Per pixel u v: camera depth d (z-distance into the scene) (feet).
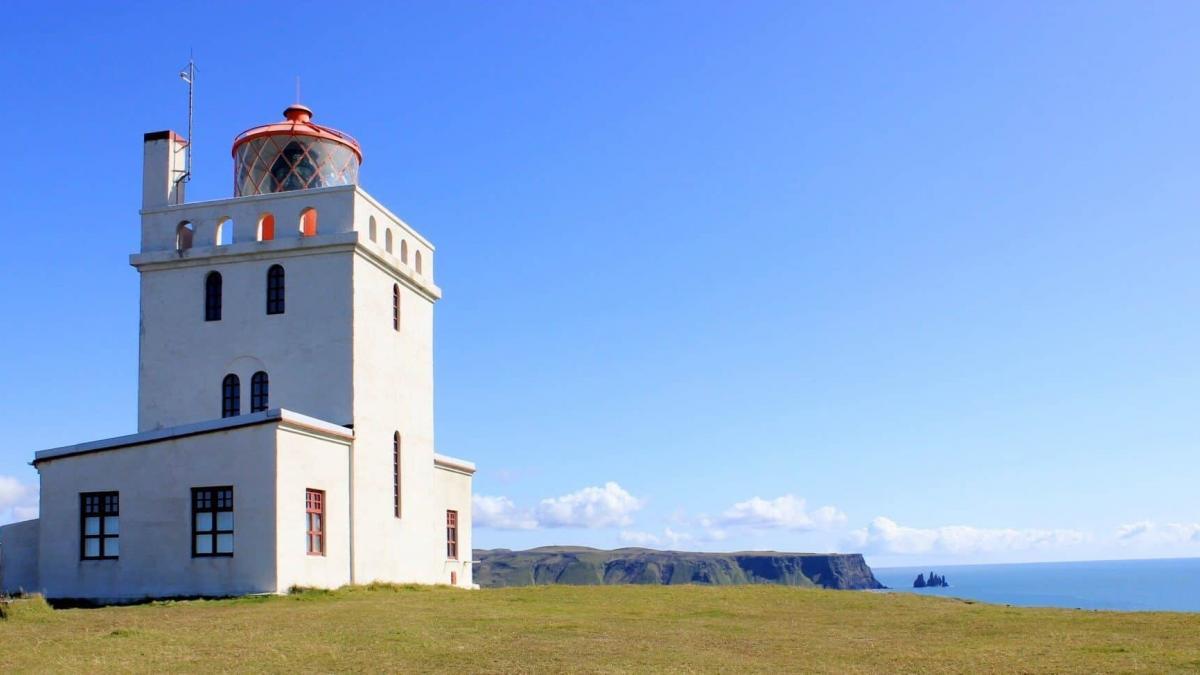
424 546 143.23
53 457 116.37
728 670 65.92
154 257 132.46
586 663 67.92
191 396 130.31
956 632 87.35
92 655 70.38
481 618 92.32
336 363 126.72
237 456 111.34
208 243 132.46
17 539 120.06
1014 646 77.61
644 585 130.52
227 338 130.21
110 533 114.83
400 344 139.23
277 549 109.50
